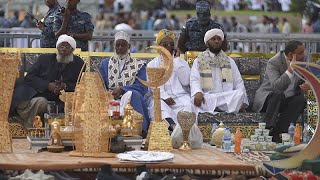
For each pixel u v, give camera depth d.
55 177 12.21
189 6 42.12
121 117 14.29
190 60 17.59
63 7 18.06
